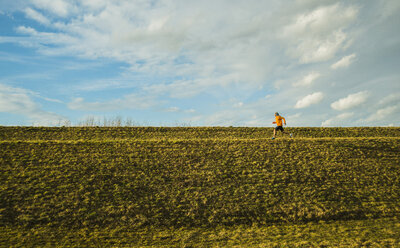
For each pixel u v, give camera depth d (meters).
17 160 21.56
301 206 17.25
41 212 15.91
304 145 26.34
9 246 12.85
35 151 23.42
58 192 17.89
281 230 14.97
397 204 17.27
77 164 21.62
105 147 25.25
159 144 26.55
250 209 17.08
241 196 18.38
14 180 18.77
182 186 19.48
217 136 35.88
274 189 19.11
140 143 26.64
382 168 21.88
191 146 26.25
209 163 22.80
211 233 14.84
